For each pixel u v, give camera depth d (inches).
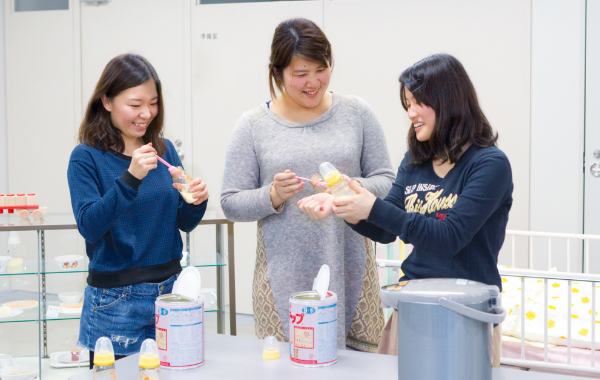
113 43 154.3
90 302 54.5
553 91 130.6
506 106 134.6
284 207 61.8
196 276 43.6
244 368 41.1
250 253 152.0
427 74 47.1
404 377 35.0
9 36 159.3
